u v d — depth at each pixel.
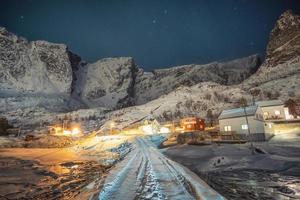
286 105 67.69
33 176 21.14
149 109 195.25
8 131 96.81
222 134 48.44
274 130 52.09
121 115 185.75
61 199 11.88
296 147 32.06
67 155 42.66
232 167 20.59
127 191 11.35
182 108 187.25
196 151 32.34
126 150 42.25
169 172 16.34
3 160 35.34
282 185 14.39
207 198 9.99
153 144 49.31
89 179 17.97
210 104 190.00
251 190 13.24
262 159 22.80
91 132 103.31
